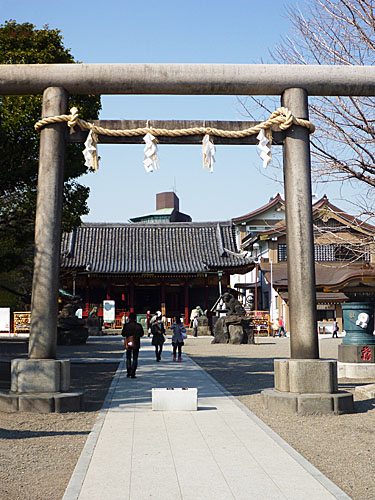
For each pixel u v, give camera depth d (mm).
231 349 27969
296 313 10102
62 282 48156
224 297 33312
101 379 15125
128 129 10797
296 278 10141
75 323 31359
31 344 10039
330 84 10570
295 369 9711
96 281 48781
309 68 10586
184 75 10414
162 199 85500
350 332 15500
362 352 15102
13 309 42062
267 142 10578
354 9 11570
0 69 10438
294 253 10203
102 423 8680
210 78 10430
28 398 9492
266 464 6324
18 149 17625
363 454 6973
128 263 48250
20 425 8500
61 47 19594
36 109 17281
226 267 46125
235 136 10781
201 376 15289
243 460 6492
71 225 21938
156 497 5211
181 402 9828
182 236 51938
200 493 5324
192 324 45531
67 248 49469
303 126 10438
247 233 53469
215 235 52000
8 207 20641
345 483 5852
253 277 53656
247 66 10562
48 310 10055
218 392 12195
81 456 6676
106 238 51656
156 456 6676
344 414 9484
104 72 10414
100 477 5836
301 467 6199
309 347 10008
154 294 53000
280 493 5328
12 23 19156
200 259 48781
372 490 5625
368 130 12047
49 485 5777
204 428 8289
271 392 9992
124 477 5832
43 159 10367
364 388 12078
